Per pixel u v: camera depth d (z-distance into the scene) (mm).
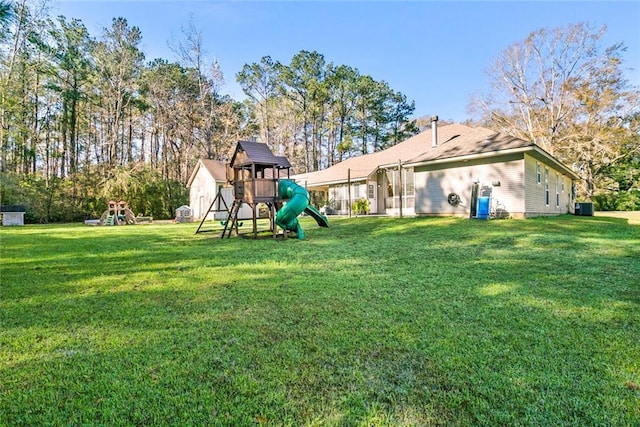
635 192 23625
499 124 26188
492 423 1584
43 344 2461
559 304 3270
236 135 26984
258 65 31844
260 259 5922
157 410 1697
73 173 22188
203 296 3658
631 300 3371
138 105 28375
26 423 1605
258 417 1640
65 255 6469
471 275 4504
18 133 19984
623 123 22438
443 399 1768
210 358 2232
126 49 24891
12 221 17266
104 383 1940
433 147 15172
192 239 9273
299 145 33844
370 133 35719
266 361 2184
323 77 33562
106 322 2895
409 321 2857
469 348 2338
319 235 9766
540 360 2160
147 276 4637
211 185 19953
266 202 9625
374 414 1653
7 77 18953
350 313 3068
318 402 1753
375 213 17938
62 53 23234
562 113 23688
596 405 1708
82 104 26891
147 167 24875
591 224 10367
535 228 9141
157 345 2436
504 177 11742
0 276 4660
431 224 10617
